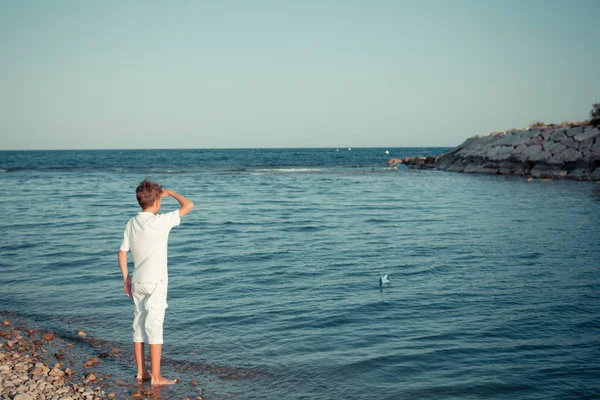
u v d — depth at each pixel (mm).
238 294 7449
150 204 4672
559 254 9977
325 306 6836
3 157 102250
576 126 36531
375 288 7719
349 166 57281
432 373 4746
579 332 5746
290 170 48031
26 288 7801
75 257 10031
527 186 27172
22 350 5441
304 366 4941
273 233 12922
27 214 16531
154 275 4559
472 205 18906
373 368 4871
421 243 11383
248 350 5359
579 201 19625
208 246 11180
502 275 8406
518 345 5391
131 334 5910
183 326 6102
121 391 4465
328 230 13383
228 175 40250
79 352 5410
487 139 43094
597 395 4273
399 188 27203
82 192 24734
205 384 4594
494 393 4344
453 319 6246
